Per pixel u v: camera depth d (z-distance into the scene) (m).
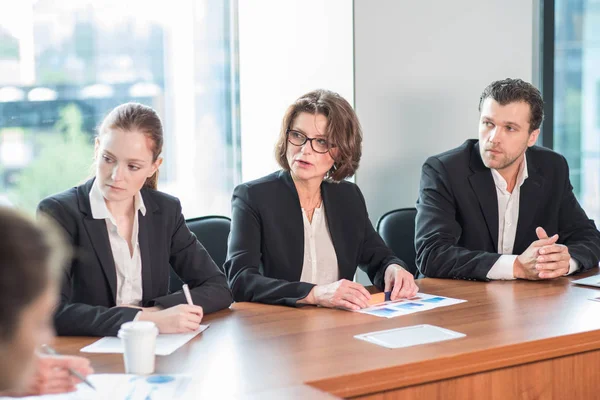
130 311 1.97
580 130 4.23
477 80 3.62
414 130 3.48
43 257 0.84
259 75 3.65
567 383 1.94
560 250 2.62
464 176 2.97
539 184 3.02
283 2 3.54
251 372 1.63
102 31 3.48
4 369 0.84
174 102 3.66
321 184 2.70
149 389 1.49
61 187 3.45
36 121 3.39
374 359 1.72
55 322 1.95
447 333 1.93
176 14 3.62
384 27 3.38
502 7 3.65
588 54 4.20
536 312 2.17
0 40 3.31
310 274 2.63
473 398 1.79
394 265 2.58
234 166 3.79
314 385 1.58
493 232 2.95
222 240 2.85
